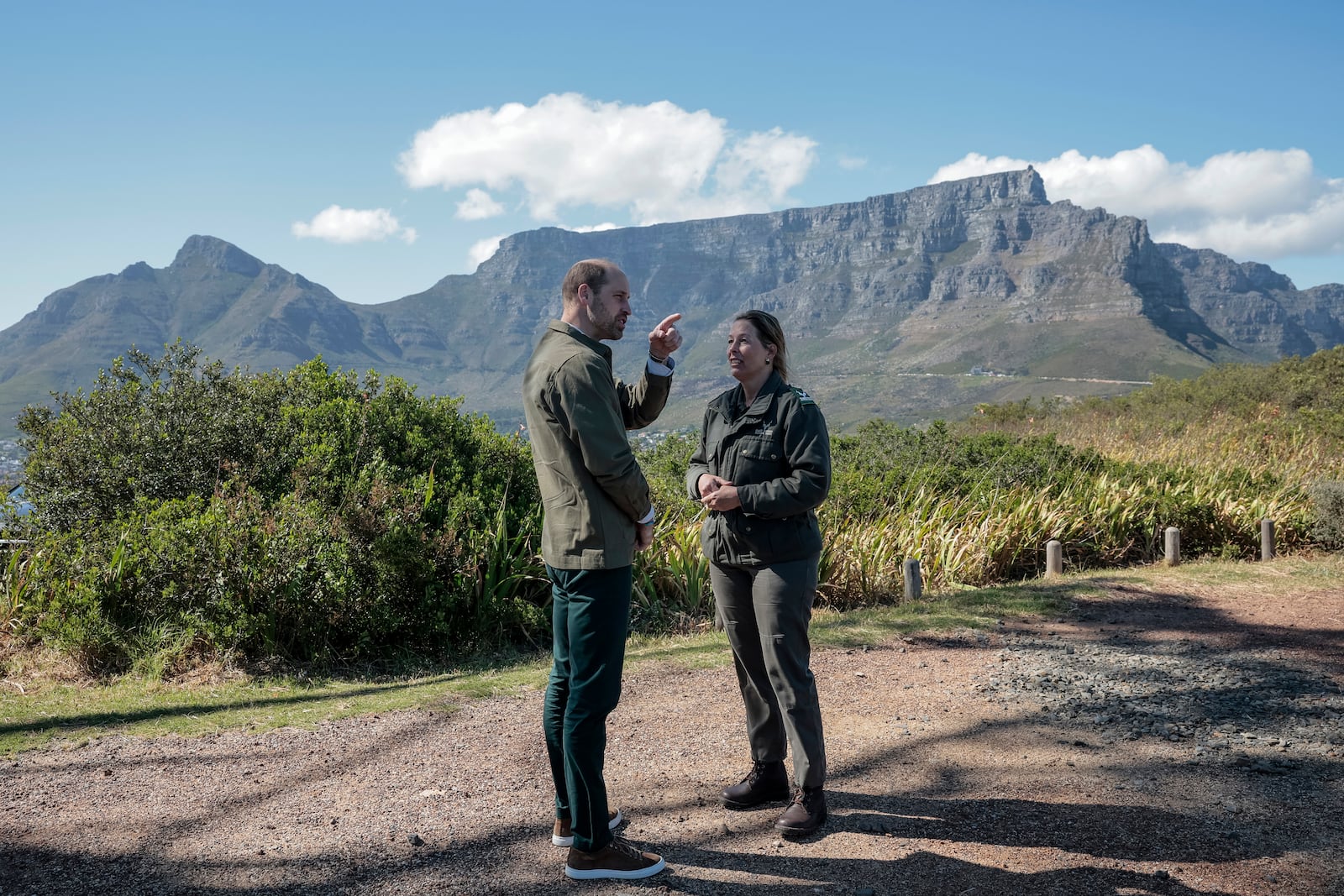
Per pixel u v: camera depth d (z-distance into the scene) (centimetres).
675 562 749
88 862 289
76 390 776
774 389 317
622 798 351
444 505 718
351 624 614
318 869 284
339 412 780
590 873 277
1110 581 873
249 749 411
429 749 411
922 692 510
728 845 306
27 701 491
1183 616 730
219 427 740
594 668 272
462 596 651
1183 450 1597
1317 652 602
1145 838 311
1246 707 476
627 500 268
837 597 818
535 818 328
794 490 295
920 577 815
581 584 271
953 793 355
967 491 1153
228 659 578
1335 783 364
